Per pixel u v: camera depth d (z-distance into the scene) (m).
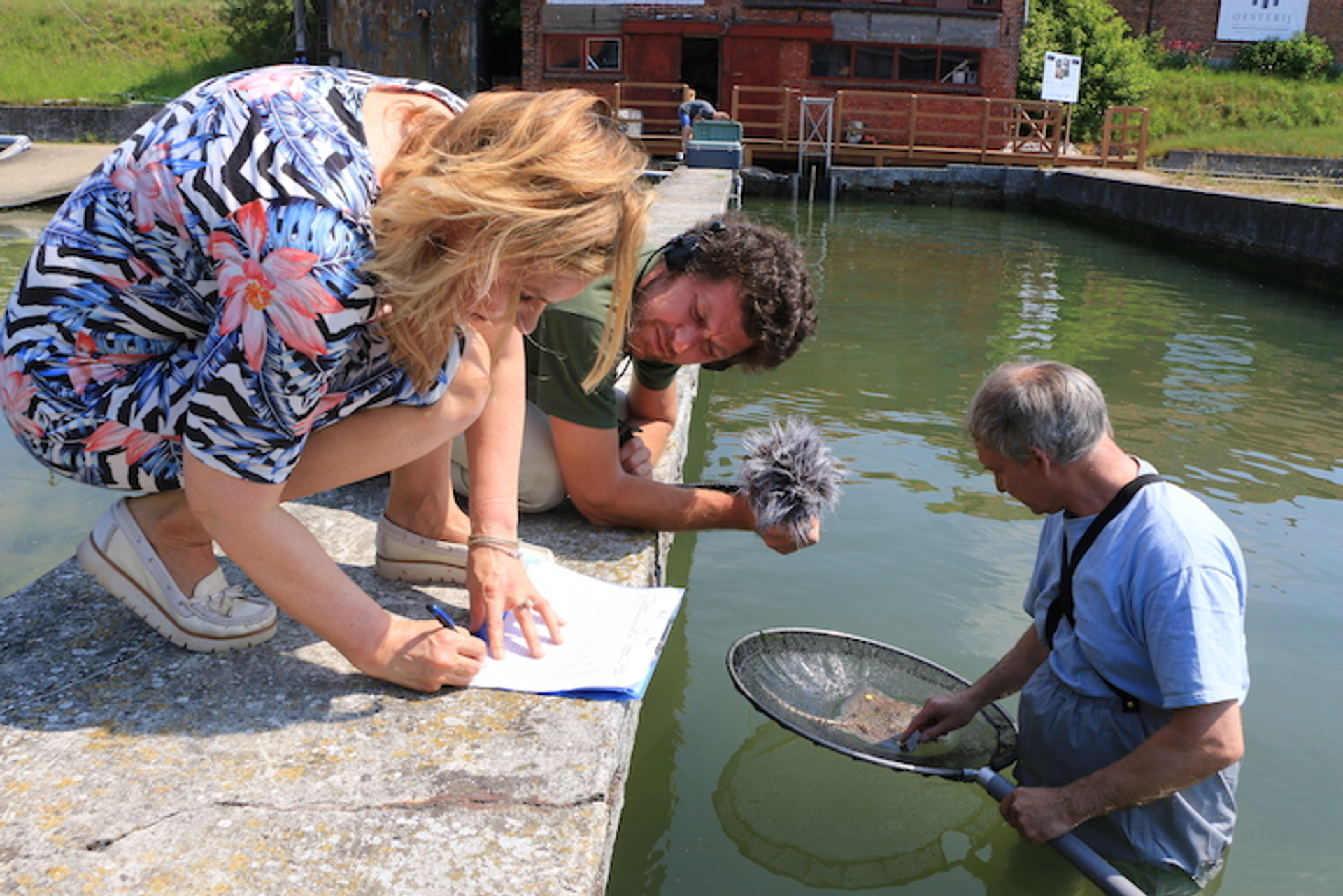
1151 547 2.11
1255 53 25.89
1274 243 11.16
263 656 2.02
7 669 1.94
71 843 1.51
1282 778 2.52
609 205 1.40
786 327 2.36
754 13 20.95
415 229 1.42
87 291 1.60
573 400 2.51
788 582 3.44
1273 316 8.91
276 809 1.60
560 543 2.66
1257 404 5.92
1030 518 4.02
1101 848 2.28
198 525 1.93
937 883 2.23
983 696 2.53
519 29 23.20
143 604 1.97
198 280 1.56
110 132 21.78
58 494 4.00
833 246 12.88
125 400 1.68
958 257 12.15
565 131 1.39
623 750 1.94
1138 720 2.21
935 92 21.28
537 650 2.06
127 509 1.94
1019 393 2.19
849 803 2.49
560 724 1.85
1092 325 8.26
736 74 21.27
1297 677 2.95
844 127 21.20
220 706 1.85
